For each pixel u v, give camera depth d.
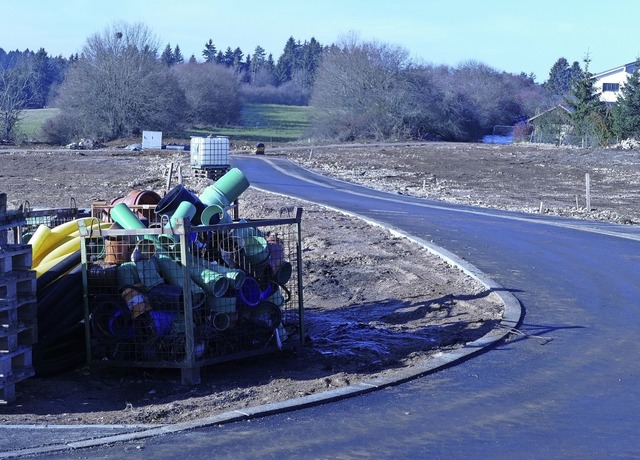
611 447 6.88
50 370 9.24
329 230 20.02
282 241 10.41
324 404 8.08
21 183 36.44
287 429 7.33
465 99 92.69
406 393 8.42
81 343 9.55
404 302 12.91
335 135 86.94
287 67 188.50
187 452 6.73
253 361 9.91
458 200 32.19
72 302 9.30
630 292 13.35
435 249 16.95
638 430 7.30
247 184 10.62
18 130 80.38
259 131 93.69
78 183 36.44
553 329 11.04
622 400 8.15
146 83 81.06
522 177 45.47
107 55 80.38
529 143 76.00
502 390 8.49
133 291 9.00
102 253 9.37
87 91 79.75
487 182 42.56
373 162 55.47
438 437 7.12
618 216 27.09
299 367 9.66
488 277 14.27
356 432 7.25
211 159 24.62
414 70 88.69
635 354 9.84
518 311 11.85
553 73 174.00
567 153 60.97
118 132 80.88
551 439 7.07
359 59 87.62
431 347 10.27
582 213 27.66
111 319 9.24
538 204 31.61
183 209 9.41
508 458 6.63
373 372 9.27
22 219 8.27
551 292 13.27
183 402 8.27
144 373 9.32
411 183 41.47
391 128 87.00
